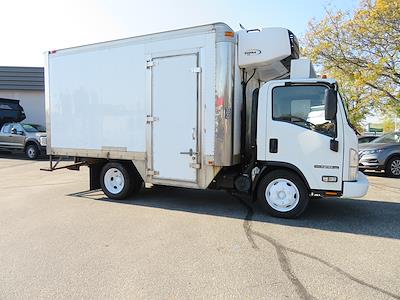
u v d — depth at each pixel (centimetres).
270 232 546
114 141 745
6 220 608
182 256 446
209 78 630
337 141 576
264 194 631
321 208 706
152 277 387
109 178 780
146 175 712
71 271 401
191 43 644
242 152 668
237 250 469
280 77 736
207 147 640
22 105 2269
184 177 670
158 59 680
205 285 369
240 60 636
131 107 719
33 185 967
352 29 1797
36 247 477
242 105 661
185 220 611
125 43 717
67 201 762
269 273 399
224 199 783
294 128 597
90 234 532
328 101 558
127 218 623
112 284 370
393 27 1633
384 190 927
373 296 348
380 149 1186
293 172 614
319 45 1902
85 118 779
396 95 1866
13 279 381
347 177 577
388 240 514
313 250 471
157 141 693
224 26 615
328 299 342
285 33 627
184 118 661
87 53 767
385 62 1712
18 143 1755
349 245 492
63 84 805
